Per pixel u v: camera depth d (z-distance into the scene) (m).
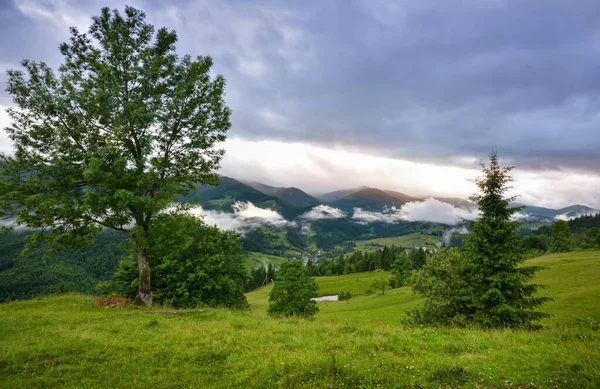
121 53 19.58
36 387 7.74
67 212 17.44
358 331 12.83
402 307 59.53
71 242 19.23
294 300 50.06
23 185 17.16
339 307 74.31
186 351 10.02
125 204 16.86
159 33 20.86
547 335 11.57
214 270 31.27
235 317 16.09
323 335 12.06
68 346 10.27
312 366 8.30
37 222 17.50
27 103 17.58
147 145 18.22
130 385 7.86
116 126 18.91
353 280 134.50
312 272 175.00
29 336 11.51
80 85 18.58
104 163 17.86
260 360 9.04
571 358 8.09
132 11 19.84
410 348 10.16
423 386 7.27
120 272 33.38
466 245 19.08
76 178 18.28
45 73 18.14
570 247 103.88
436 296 19.98
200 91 21.20
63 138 17.70
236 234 36.62
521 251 17.45
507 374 7.61
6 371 8.54
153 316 16.22
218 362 9.28
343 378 7.71
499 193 18.25
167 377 8.25
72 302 20.72
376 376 7.73
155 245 19.03
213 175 22.88
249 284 158.25
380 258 164.50
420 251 144.12
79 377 8.30
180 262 31.17
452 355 9.51
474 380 7.46
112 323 14.08
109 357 9.56
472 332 12.75
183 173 21.67
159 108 19.52
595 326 12.38
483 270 17.72
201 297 29.67
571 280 46.62
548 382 7.05
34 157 17.44
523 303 17.14
